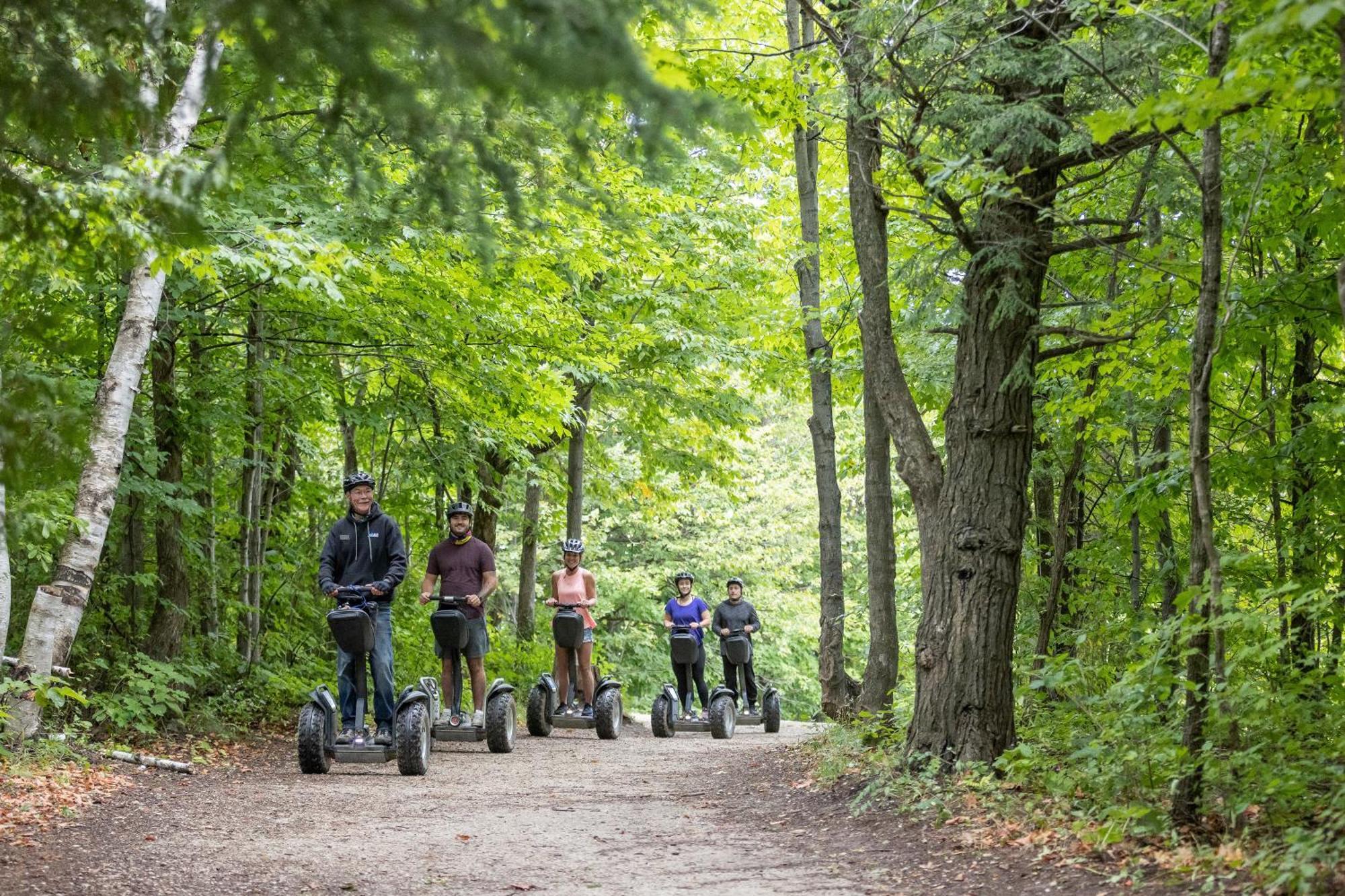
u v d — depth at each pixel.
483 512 19.14
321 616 16.34
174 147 7.58
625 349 16.28
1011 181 6.62
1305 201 8.59
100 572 11.80
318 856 5.97
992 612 7.70
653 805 7.89
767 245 18.34
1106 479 12.12
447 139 3.91
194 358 13.10
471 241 4.32
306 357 14.10
